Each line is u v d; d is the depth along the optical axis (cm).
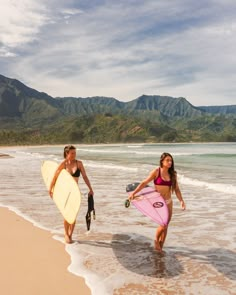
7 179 1780
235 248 658
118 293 466
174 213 973
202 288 484
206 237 732
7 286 487
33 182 1650
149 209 618
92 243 689
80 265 567
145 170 2252
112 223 853
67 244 682
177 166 2631
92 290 474
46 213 969
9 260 591
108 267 559
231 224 839
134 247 665
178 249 654
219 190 1375
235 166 2583
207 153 5091
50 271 540
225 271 545
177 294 465
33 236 736
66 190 675
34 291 470
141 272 540
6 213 970
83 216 937
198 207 1051
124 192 1335
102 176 1903
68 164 702
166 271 545
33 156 4812
